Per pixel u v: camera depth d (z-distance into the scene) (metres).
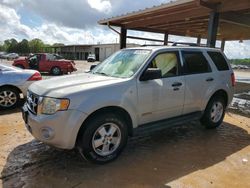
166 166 3.74
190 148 4.46
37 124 3.42
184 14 9.16
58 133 3.31
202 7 7.66
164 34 14.45
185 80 4.59
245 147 4.59
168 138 4.96
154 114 4.20
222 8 7.49
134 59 4.32
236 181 3.37
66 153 4.03
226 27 11.91
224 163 3.90
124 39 12.59
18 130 5.07
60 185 3.14
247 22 9.09
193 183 3.28
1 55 51.19
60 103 3.29
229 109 7.96
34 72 7.05
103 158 3.66
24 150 4.12
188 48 4.89
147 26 12.51
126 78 3.91
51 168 3.55
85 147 3.47
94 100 3.44
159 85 4.16
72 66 18.98
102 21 11.99
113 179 3.32
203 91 4.97
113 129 3.72
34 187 3.08
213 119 5.48
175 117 4.61
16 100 6.75
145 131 4.09
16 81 6.64
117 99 3.63
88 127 3.45
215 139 4.98
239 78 21.31
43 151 4.09
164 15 9.79
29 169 3.51
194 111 4.94
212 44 7.81
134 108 3.88
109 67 4.59
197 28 13.23
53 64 18.25
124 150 4.29
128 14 10.14
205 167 3.75
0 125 5.37
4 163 3.65
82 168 3.58
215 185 3.25
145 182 3.27
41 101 3.44
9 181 3.19
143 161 3.88
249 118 6.89
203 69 5.07
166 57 4.46
